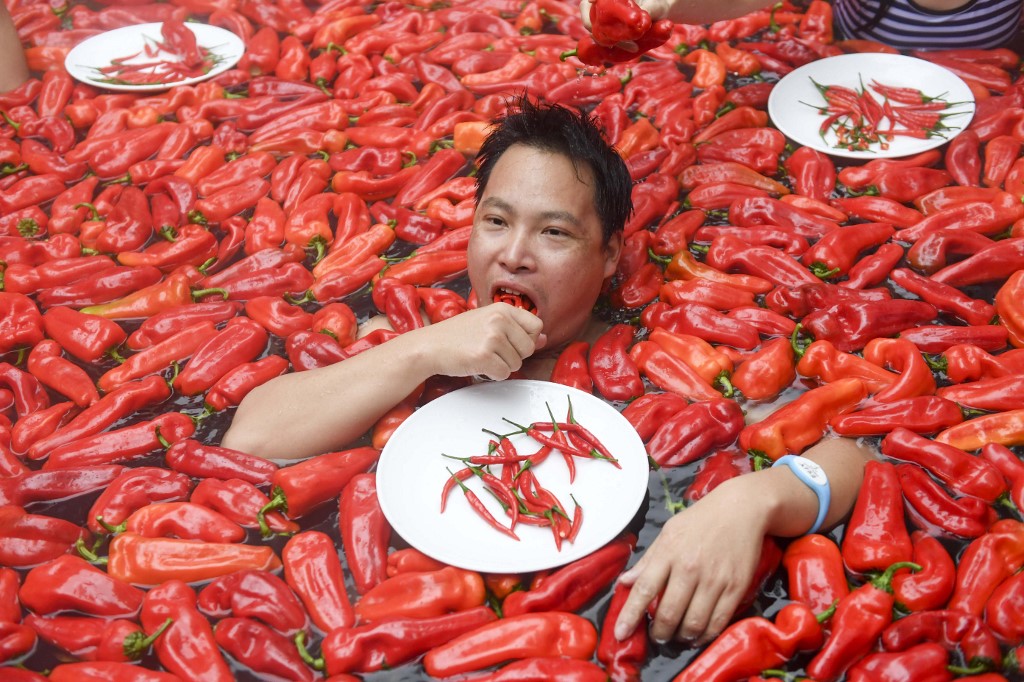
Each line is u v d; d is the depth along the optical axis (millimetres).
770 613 944
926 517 1012
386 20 1884
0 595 964
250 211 1459
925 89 1599
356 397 1103
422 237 1401
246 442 1104
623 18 1222
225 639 916
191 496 1058
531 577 973
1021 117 1517
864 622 897
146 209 1455
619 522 997
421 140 1542
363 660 908
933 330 1201
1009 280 1239
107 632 923
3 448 1120
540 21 1847
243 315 1297
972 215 1351
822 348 1165
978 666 884
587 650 904
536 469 1062
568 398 1119
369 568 980
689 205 1434
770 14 1780
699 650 924
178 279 1315
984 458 1051
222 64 1748
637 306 1285
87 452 1104
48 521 1023
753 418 1133
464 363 1101
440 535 1000
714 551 928
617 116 1556
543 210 1138
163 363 1221
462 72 1721
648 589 919
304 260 1388
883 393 1119
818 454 1048
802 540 984
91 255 1389
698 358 1175
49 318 1279
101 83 1702
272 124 1604
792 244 1341
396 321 1279
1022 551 955
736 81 1676
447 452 1090
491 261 1161
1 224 1437
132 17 1917
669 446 1074
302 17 1895
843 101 1575
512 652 897
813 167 1455
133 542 997
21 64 1732
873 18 1729
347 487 1048
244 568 982
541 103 1610
